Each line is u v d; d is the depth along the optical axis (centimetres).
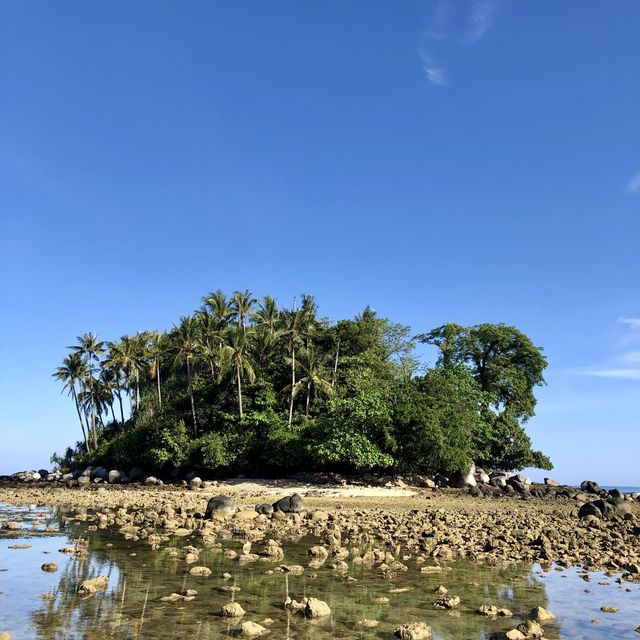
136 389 8156
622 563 1505
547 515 3052
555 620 961
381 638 838
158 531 2059
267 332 6706
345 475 5178
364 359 6247
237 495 4100
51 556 1497
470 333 6581
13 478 7050
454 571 1373
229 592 1103
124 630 848
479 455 5516
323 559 1498
